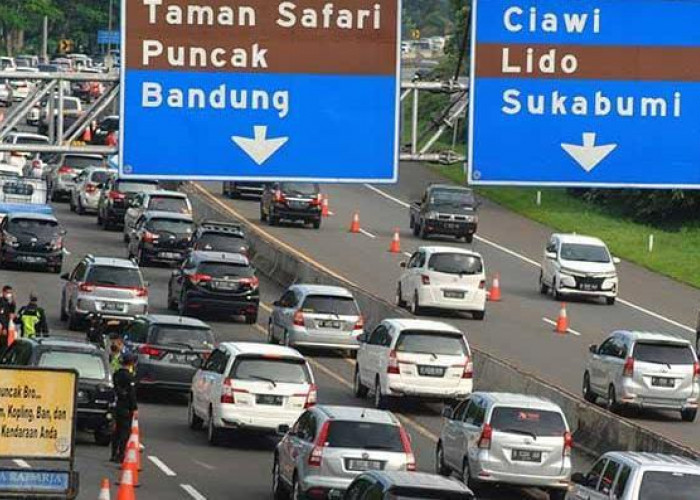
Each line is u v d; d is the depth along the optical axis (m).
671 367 101.12
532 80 65.12
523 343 123.44
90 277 119.50
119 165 63.75
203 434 89.75
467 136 65.31
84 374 84.00
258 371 85.56
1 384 62.31
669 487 61.34
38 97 66.81
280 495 73.25
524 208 197.12
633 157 65.62
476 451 77.25
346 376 110.50
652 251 174.75
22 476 60.53
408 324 99.75
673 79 65.62
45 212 153.88
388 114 64.56
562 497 77.56
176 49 63.62
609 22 65.25
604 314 140.75
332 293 116.31
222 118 63.94
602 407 104.50
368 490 55.56
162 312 129.75
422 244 170.62
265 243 152.50
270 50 63.97
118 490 72.62
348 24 64.19
